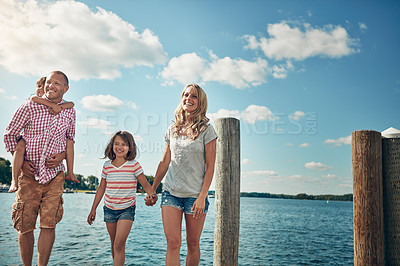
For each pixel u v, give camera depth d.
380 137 3.55
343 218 45.34
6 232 11.40
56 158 3.17
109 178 3.55
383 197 3.55
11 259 6.21
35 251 6.66
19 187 3.11
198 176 2.96
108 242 10.23
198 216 2.80
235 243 3.73
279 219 38.38
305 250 13.41
